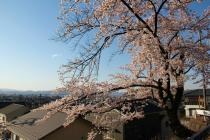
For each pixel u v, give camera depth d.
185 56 9.94
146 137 24.12
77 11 8.62
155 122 25.19
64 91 9.44
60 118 21.97
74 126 20.88
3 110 49.81
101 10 8.45
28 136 20.92
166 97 10.07
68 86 9.21
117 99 10.16
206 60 9.62
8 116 46.50
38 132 20.69
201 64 9.83
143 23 8.86
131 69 11.33
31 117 26.67
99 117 11.07
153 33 8.97
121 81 11.10
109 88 9.71
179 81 9.76
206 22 10.01
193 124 22.17
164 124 25.62
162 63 9.12
